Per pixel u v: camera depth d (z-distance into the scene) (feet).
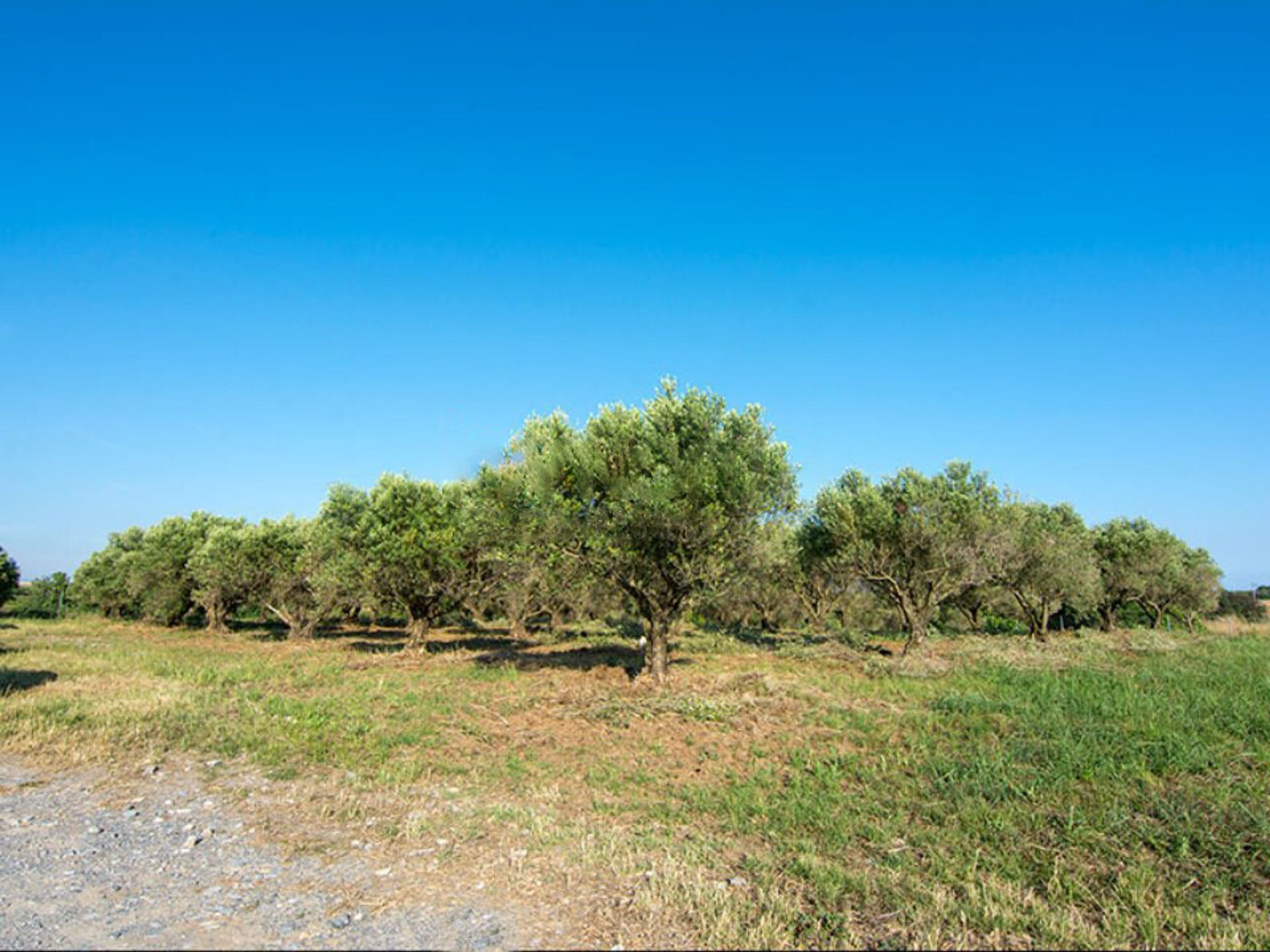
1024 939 20.61
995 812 30.71
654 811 31.63
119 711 49.37
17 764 38.11
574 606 146.51
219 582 126.52
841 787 34.68
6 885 23.00
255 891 23.00
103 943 19.17
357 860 25.81
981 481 88.07
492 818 30.50
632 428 60.90
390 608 98.84
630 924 21.01
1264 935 20.56
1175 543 130.11
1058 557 100.73
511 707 54.29
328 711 52.16
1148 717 45.06
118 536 167.73
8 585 103.65
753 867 25.54
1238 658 73.87
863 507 86.79
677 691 58.18
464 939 19.80
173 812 31.09
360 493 96.73
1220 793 31.50
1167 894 23.56
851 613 147.54
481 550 85.05
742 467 58.70
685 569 60.34
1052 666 71.67
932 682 63.98
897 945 20.15
